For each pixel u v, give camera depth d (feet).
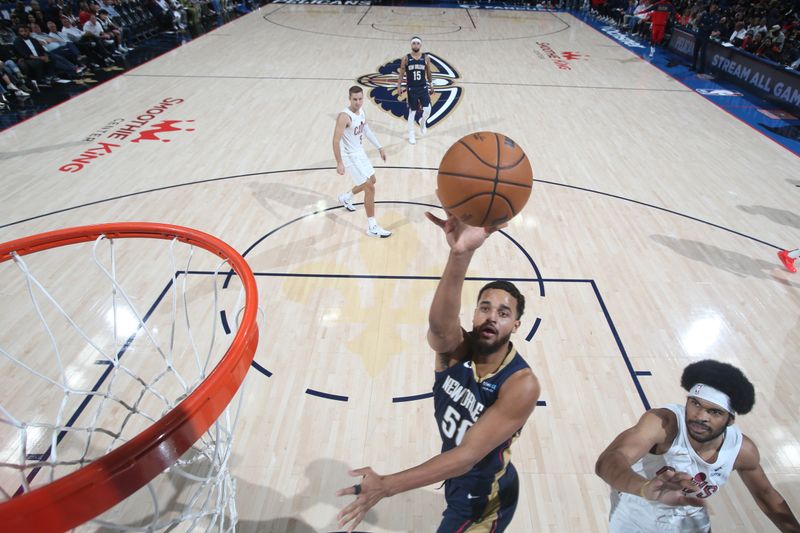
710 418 8.73
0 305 15.17
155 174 22.97
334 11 62.28
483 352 6.87
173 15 49.65
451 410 7.25
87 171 23.15
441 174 5.93
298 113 30.22
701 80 38.86
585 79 38.06
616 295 16.26
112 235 9.39
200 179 22.61
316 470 11.05
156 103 31.48
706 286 16.79
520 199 5.92
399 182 22.80
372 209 18.53
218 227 19.19
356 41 47.67
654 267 17.60
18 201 20.65
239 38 48.06
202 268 16.92
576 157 25.59
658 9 46.29
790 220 20.58
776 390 13.12
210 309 15.20
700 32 39.73
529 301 15.89
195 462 10.73
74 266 16.88
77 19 40.50
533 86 36.06
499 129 28.71
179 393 12.48
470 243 5.92
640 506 9.58
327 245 18.37
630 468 8.88
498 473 8.21
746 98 35.01
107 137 26.71
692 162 25.40
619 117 30.91
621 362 13.84
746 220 20.53
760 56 37.45
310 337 14.43
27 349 13.65
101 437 11.35
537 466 11.20
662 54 46.11
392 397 12.75
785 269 17.69
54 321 14.64
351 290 16.22
